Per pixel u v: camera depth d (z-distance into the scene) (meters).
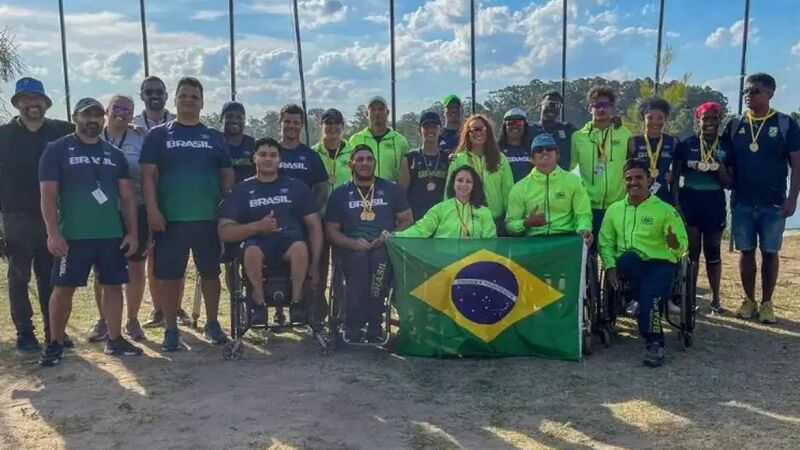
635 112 11.91
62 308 6.51
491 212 7.34
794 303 8.70
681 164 7.87
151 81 7.62
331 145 7.82
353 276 6.63
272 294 6.52
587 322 6.72
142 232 7.31
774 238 7.70
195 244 6.84
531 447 4.70
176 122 6.78
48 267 7.02
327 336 6.91
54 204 6.32
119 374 6.27
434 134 7.72
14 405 5.57
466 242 6.66
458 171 6.98
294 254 6.48
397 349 6.75
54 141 6.75
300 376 6.13
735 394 5.65
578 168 7.74
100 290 7.33
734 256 11.77
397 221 7.13
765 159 7.61
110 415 5.32
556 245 6.59
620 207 6.90
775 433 4.88
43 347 7.13
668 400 5.51
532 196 7.04
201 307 8.82
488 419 5.18
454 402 5.52
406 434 4.92
